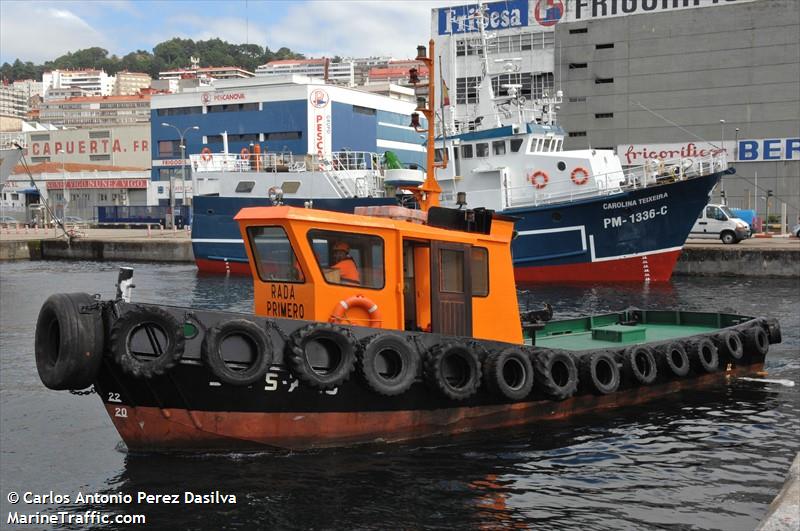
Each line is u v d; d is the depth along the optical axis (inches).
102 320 299.4
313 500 298.2
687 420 409.7
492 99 1210.6
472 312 379.9
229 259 1328.7
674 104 2332.7
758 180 2252.7
